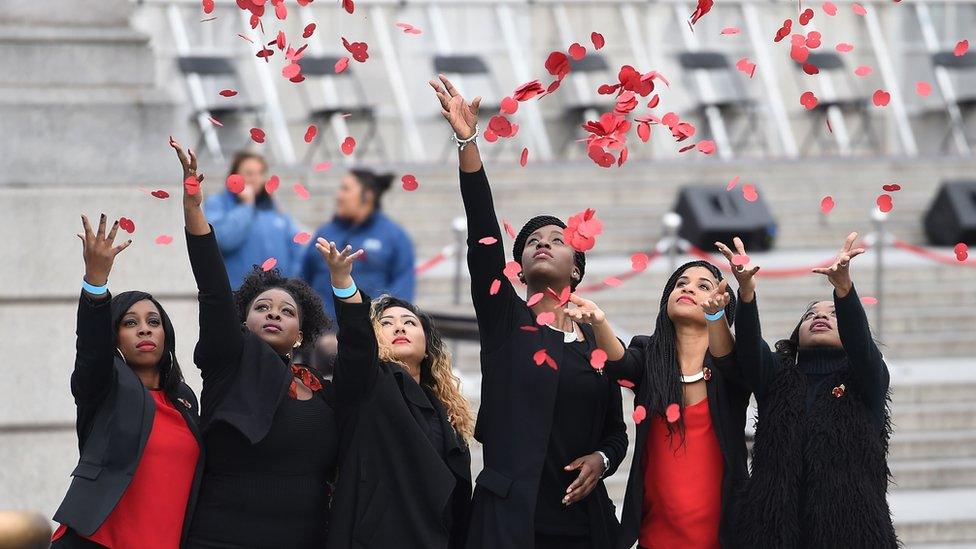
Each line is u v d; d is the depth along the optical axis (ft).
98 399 51.96
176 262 76.59
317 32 181.37
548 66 54.29
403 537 53.16
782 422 54.65
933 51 201.87
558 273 56.34
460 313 95.35
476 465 95.04
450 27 189.37
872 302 55.62
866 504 53.57
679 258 152.25
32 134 75.66
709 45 197.06
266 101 174.70
